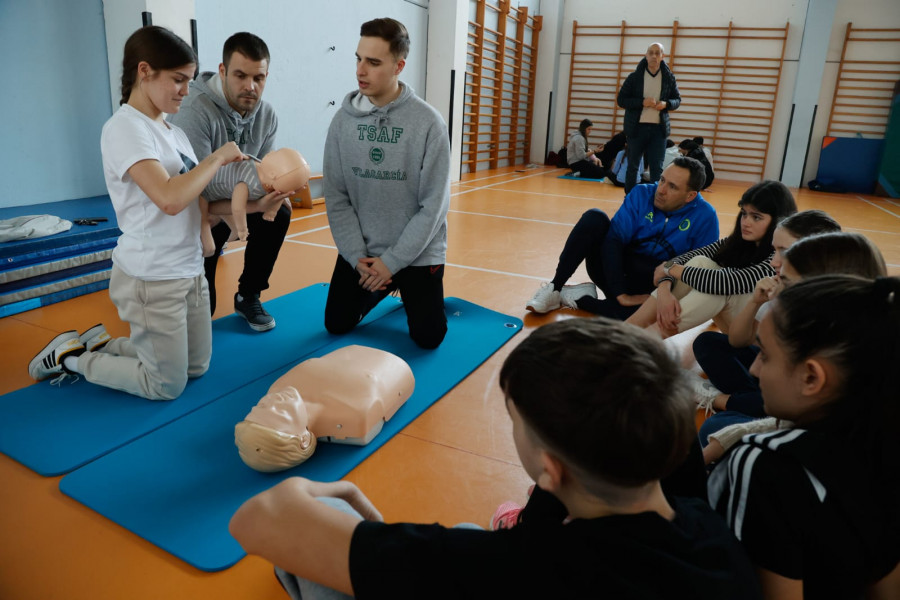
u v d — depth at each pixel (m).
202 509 1.33
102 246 2.83
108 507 1.32
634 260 2.69
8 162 3.27
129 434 1.60
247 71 2.04
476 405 1.90
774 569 0.70
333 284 2.30
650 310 2.29
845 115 9.22
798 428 0.76
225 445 1.58
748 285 2.05
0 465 1.47
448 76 7.34
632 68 10.27
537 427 0.56
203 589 1.13
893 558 0.71
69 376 1.92
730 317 2.20
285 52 5.00
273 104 5.00
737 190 8.41
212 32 4.23
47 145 3.45
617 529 0.56
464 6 7.29
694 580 0.54
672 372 0.56
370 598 0.64
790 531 0.68
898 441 0.68
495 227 4.83
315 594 0.78
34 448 1.53
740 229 2.12
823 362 0.71
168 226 1.62
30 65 3.30
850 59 9.02
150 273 1.61
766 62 9.44
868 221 6.15
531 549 0.57
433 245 2.17
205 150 2.10
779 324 0.75
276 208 1.84
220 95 2.12
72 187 3.63
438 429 1.75
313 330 2.42
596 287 3.21
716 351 1.88
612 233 2.67
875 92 8.98
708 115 9.99
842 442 0.70
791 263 1.15
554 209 5.87
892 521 0.70
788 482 0.69
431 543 0.62
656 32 9.95
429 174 2.06
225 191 1.78
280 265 3.40
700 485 0.92
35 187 3.42
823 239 1.12
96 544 1.23
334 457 1.56
